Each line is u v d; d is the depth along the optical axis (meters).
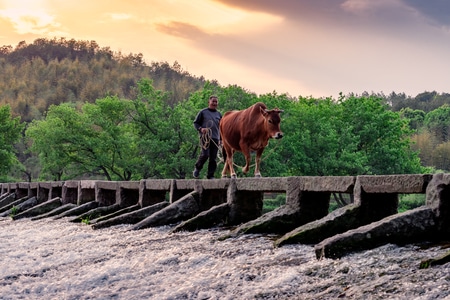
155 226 10.95
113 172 59.09
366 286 5.07
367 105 56.00
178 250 8.18
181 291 6.07
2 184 28.14
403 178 6.91
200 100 54.56
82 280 7.25
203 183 11.16
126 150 56.94
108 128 56.62
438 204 6.39
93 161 56.28
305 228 7.41
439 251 5.71
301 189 8.55
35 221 16.00
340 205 51.84
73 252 9.30
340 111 55.31
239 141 12.73
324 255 6.20
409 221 6.35
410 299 4.58
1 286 7.52
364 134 53.66
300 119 51.38
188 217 11.09
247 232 8.55
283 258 6.70
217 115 14.38
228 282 6.14
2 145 65.56
